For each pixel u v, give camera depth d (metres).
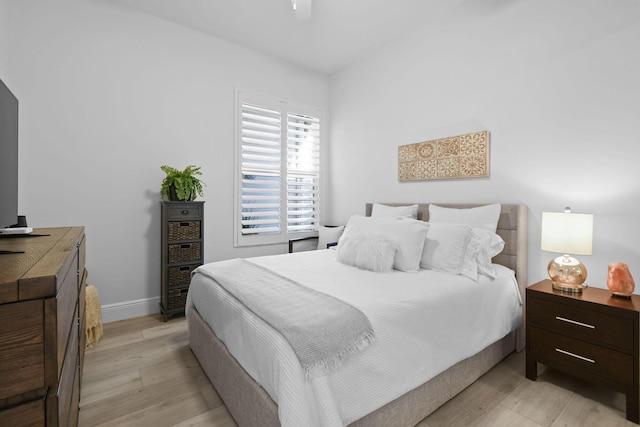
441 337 1.62
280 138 3.92
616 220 2.01
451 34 2.91
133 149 2.96
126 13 2.89
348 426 1.26
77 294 1.38
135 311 2.99
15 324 0.69
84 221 2.74
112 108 2.85
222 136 3.47
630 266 1.96
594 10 2.08
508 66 2.52
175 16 3.04
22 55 2.46
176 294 2.93
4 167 1.23
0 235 1.50
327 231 3.81
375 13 2.96
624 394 1.75
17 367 0.69
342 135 4.17
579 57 2.15
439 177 3.00
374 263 2.19
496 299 2.04
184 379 1.96
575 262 1.95
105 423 1.56
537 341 1.92
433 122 3.08
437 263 2.21
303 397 1.10
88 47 2.73
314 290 1.69
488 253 2.21
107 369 2.06
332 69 4.19
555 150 2.27
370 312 1.41
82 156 2.72
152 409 1.67
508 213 2.42
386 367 1.36
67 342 1.00
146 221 3.04
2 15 2.27
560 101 2.24
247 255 3.71
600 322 1.68
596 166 2.09
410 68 3.29
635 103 1.93
